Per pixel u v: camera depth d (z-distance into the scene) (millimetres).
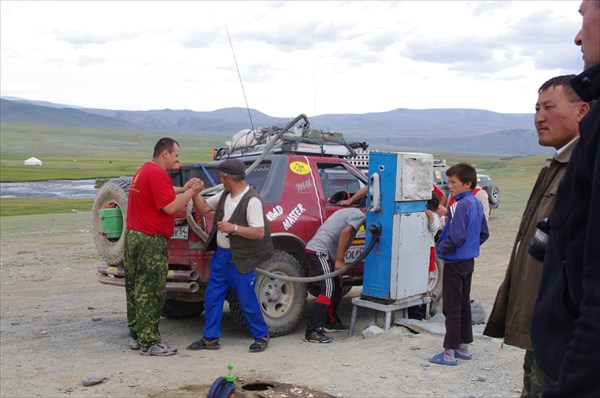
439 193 7891
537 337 2160
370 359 5938
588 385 1702
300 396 4926
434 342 6422
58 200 43781
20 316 8414
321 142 8188
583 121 1954
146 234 6199
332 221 7027
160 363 5957
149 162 6254
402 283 6844
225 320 8102
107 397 5000
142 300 6262
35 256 14383
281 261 6926
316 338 6695
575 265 1963
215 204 6609
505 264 12711
